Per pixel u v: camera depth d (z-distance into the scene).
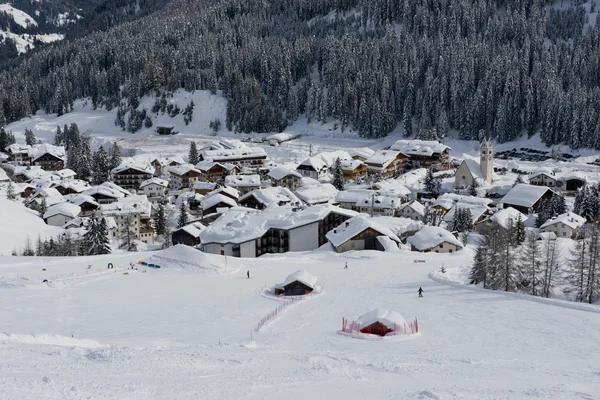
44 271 84.00
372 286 77.44
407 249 109.50
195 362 34.75
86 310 61.66
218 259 93.81
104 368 31.70
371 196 141.88
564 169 182.50
